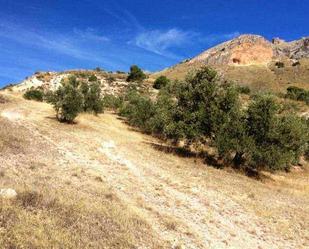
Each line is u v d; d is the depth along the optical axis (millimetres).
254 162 30906
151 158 28859
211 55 145125
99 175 21219
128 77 94562
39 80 94375
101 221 12898
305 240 17250
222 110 32188
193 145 33938
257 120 31453
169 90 47656
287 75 125188
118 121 50250
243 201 21375
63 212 12625
